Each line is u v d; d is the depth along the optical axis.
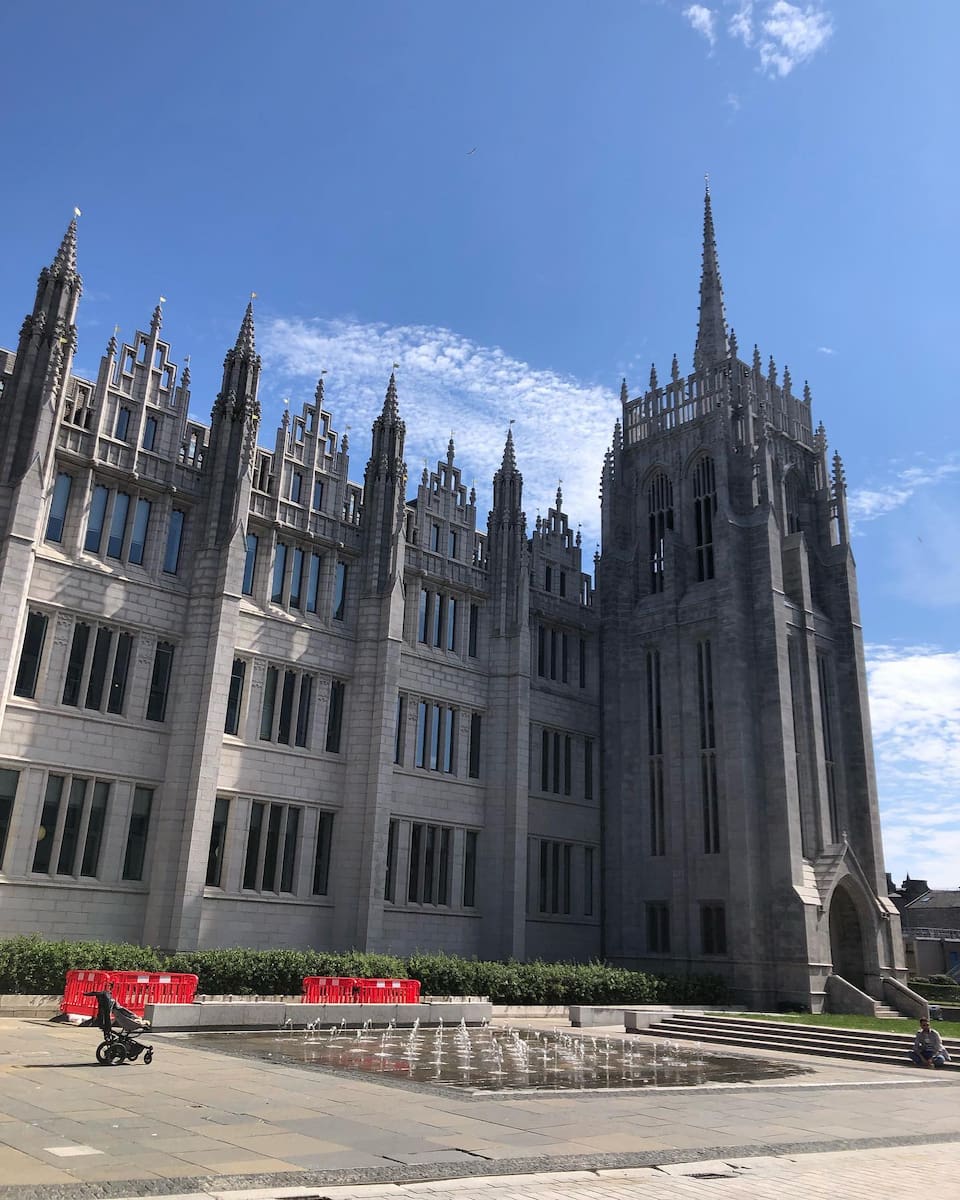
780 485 59.38
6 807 35.47
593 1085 21.75
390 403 50.78
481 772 52.41
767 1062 29.38
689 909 52.12
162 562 41.53
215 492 42.62
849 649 58.16
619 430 64.19
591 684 60.03
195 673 40.62
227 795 41.22
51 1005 29.56
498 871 50.38
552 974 43.72
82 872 37.09
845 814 55.12
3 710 35.09
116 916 37.41
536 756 55.34
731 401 58.94
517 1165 13.09
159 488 41.69
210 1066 20.86
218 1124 14.70
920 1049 30.73
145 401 42.12
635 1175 12.95
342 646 47.16
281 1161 12.48
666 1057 28.91
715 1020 38.56
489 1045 28.84
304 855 43.47
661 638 57.81
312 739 45.00
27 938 32.12
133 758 39.00
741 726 51.66
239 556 42.16
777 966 48.22
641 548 61.31
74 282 39.97
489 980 41.50
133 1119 14.67
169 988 30.17
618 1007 41.06
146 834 39.12
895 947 52.59
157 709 40.34
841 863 50.75
